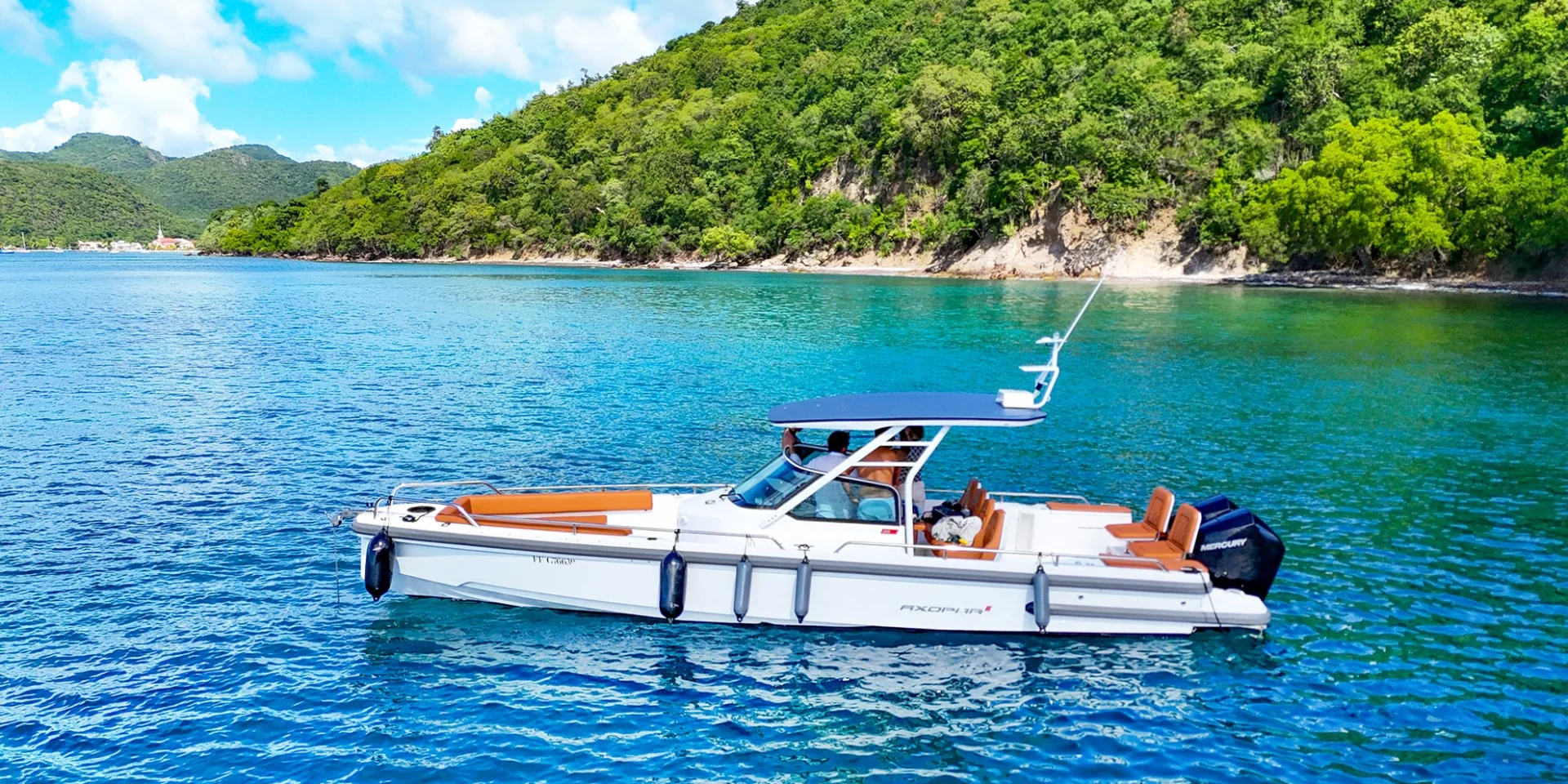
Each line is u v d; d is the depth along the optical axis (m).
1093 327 47.28
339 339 39.34
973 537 10.39
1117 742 8.23
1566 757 8.06
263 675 9.19
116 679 9.05
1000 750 8.11
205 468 17.11
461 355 34.03
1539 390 28.03
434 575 10.27
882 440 10.15
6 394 24.61
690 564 9.85
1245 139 95.88
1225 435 21.38
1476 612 11.16
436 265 157.00
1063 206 103.12
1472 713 8.80
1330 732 8.45
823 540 10.06
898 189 124.81
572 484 16.50
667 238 148.00
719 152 155.75
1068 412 24.27
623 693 8.95
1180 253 95.50
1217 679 9.36
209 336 40.16
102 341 37.50
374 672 9.26
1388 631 10.57
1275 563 10.20
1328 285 80.12
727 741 8.19
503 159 198.00
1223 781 7.66
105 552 12.57
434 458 18.14
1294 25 113.38
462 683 9.08
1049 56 129.00
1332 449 20.02
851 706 8.79
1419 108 83.75
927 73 125.81
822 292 77.31
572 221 164.88
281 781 7.43
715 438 20.34
